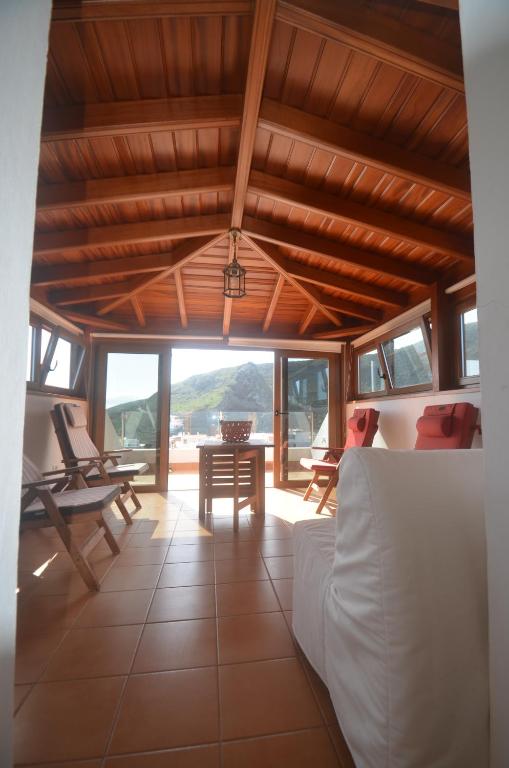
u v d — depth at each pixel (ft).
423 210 8.43
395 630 2.66
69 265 10.99
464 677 2.65
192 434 27.09
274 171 8.13
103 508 6.96
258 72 5.41
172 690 4.08
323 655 3.88
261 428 28.71
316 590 4.13
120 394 15.44
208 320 15.64
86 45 5.36
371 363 15.44
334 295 13.89
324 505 12.52
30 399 10.82
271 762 3.26
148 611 5.71
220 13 5.00
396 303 12.48
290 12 4.76
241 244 11.30
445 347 10.60
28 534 9.36
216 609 5.77
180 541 8.92
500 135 2.12
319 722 3.67
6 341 2.19
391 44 4.98
